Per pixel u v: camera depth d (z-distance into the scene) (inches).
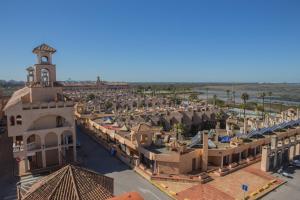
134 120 3440.0
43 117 2112.5
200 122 4109.3
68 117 2178.9
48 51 2176.4
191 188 1770.4
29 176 1964.8
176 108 4581.7
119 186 1795.0
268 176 2027.6
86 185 1080.2
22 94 2284.7
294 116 3607.3
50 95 2172.7
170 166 1984.5
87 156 2444.6
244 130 2810.0
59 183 1068.5
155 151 2112.5
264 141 2546.8
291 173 2101.4
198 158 2113.7
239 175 2028.8
